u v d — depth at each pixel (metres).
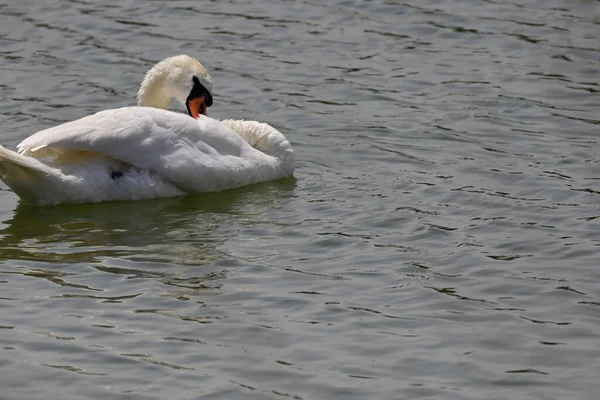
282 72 20.73
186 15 23.50
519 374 10.50
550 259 13.14
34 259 13.02
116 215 14.54
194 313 11.63
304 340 11.09
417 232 13.96
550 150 17.19
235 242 13.66
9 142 17.17
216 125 15.72
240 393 10.09
